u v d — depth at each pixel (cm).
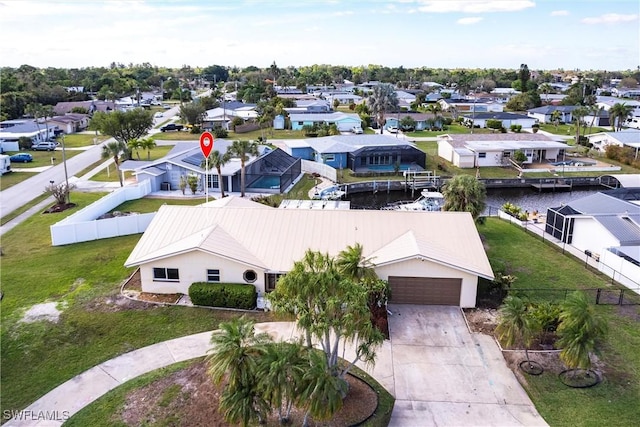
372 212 3288
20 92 12950
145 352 2416
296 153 7725
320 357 1744
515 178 6862
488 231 4394
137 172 5694
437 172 7125
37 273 3325
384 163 7375
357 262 2489
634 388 2144
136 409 1988
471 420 1964
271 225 3178
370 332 1873
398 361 2353
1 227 4312
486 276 2800
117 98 16250
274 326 2650
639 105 13075
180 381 2159
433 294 2895
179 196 5491
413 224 3177
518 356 2389
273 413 1923
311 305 1941
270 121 11088
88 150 8212
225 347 1688
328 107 13188
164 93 18475
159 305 2867
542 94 17962
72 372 2262
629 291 3128
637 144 7962
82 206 4953
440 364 2333
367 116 11744
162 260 2938
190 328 2636
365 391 2100
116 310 2809
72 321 2688
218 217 3256
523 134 8612
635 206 4012
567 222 4044
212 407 1977
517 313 2277
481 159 7550
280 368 1639
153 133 10462
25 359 2356
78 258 3594
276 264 2884
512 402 2072
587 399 2080
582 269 3512
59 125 9962
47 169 6725
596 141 8850
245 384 1689
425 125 11269
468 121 11800
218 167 5297
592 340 2148
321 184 6406
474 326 2678
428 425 1934
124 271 3356
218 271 2919
